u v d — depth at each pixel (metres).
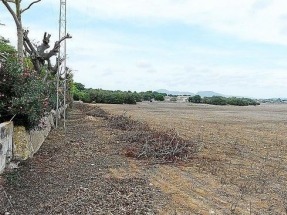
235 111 45.34
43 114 12.17
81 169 10.60
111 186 8.77
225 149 14.40
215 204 7.77
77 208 7.21
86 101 61.22
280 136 18.75
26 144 10.62
